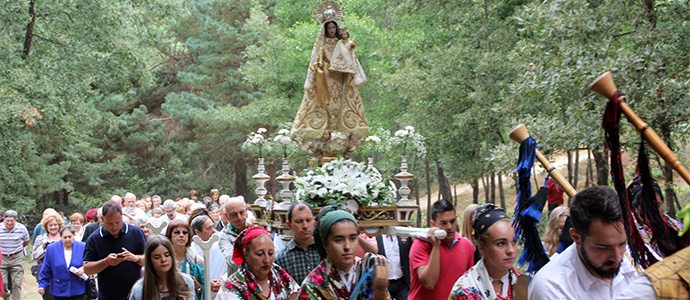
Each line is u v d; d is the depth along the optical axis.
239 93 32.97
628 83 10.73
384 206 6.03
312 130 6.88
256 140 6.76
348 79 7.00
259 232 4.18
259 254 4.10
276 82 26.83
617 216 2.64
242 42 32.41
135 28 22.12
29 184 23.61
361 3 27.02
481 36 19.48
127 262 6.75
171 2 22.45
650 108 10.63
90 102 33.28
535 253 3.38
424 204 35.16
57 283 9.02
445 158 20.89
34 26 19.95
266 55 27.17
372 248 6.07
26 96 17.84
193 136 35.12
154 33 23.12
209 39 33.09
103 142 35.72
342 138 6.91
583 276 2.96
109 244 6.76
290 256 5.57
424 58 20.25
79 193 35.03
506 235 3.49
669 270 2.17
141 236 6.99
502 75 18.17
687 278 2.13
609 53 11.19
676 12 11.31
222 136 33.44
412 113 20.66
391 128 25.44
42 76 18.31
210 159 35.25
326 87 6.93
